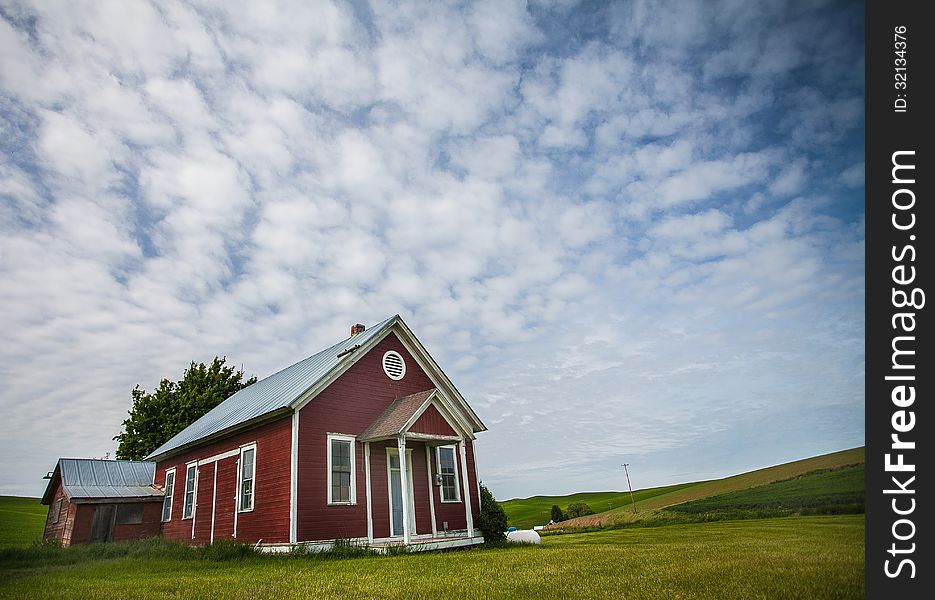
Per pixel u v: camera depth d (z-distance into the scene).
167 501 25.36
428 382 21.83
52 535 26.72
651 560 10.73
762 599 6.50
